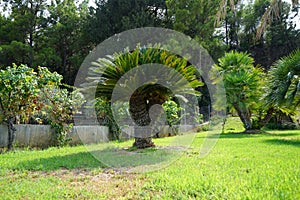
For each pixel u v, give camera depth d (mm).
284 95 7699
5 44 15758
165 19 14703
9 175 3436
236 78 11102
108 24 15219
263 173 3227
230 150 5363
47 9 17562
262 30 6961
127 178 3209
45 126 6742
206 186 2705
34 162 4219
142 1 14984
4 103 5875
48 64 15945
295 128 13977
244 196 2354
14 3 16844
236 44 23750
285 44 22250
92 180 3137
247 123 11531
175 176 3184
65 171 3637
